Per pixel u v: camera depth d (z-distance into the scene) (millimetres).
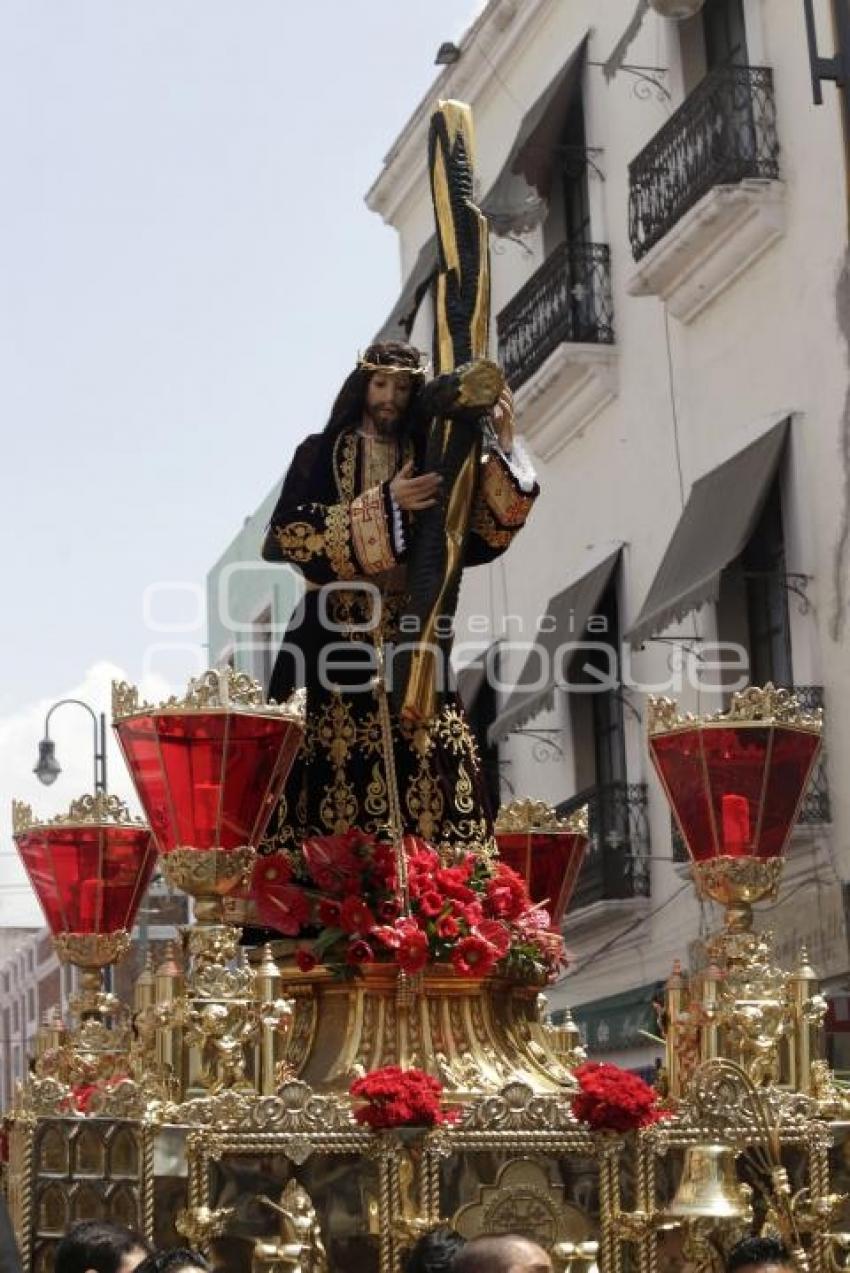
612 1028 22406
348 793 6848
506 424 6961
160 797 6188
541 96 23984
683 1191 5914
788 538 18953
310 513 6781
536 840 7996
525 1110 5949
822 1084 6477
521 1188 5898
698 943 7039
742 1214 5824
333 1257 5785
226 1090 5895
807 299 18703
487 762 25438
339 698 6938
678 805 6945
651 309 21906
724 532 18828
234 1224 5738
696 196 19734
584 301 23031
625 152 22625
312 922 6633
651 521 21891
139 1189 5742
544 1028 7047
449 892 6551
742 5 20219
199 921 6152
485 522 6957
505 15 25312
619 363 22750
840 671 18109
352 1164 5840
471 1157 5879
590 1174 5977
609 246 23031
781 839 6836
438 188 7012
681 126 20156
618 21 22719
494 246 26656
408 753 6918
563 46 24172
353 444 7004
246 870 6195
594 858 21953
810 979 6559
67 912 8141
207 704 6125
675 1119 6129
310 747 6910
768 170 19156
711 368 20562
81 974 8203
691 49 21141
